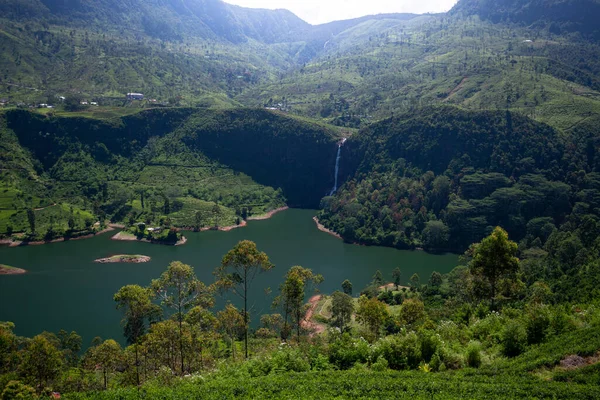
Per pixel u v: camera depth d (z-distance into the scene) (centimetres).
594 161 17338
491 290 7975
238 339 8025
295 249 16912
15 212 18588
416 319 7775
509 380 4272
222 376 5222
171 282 6438
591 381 4059
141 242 17462
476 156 18762
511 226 16275
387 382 4412
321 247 17275
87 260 15150
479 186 17462
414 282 12756
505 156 18112
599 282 8031
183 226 19412
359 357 5369
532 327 5319
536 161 17775
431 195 18162
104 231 18812
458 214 16712
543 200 16412
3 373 6531
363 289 12825
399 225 17875
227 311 7344
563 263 11262
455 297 9950
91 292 12331
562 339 4978
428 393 4153
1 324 8512
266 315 9725
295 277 7362
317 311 10944
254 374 5272
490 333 5803
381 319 7700
